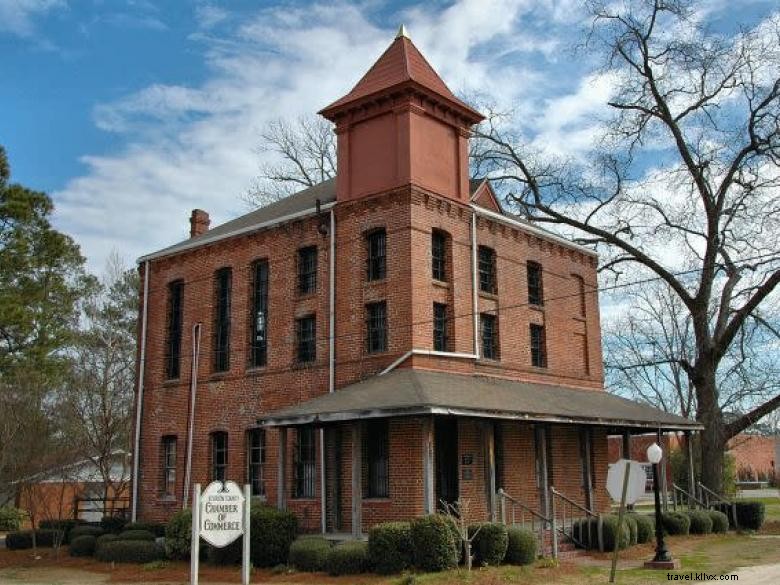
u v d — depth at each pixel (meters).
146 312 30.36
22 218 37.97
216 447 27.05
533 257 27.72
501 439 23.98
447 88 25.42
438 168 24.14
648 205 48.81
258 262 27.06
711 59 34.25
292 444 24.19
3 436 26.52
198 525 13.92
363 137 24.47
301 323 25.19
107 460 36.09
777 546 23.23
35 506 31.27
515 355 25.88
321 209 24.72
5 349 36.38
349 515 22.17
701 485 30.09
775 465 76.88
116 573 21.25
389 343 22.47
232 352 26.91
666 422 27.20
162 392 29.06
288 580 17.95
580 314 29.72
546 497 22.67
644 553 21.23
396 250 22.84
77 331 44.06
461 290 23.95
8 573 21.97
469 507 21.98
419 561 17.27
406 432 21.06
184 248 29.16
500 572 16.97
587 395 27.61
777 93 32.81
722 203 33.91
